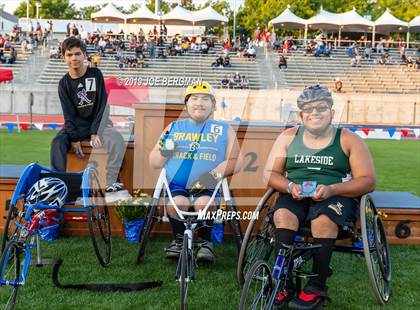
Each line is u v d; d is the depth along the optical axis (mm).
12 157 12766
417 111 25219
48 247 5668
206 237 5172
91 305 4234
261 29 55625
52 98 24516
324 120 4359
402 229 5938
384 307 4305
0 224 6008
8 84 24328
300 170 4430
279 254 3902
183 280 3855
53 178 4844
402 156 15039
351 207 4234
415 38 59875
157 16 36844
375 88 26828
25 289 4512
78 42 5742
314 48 26453
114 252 5562
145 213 5684
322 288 4059
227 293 4520
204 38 21469
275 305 3961
